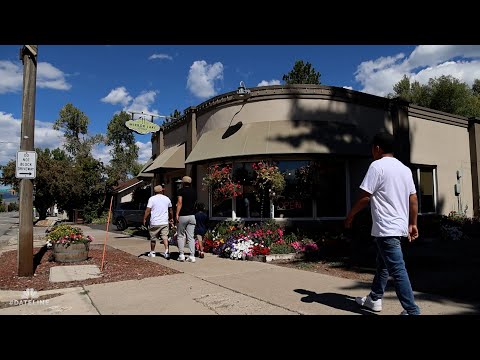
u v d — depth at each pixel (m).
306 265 8.28
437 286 6.12
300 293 5.78
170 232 13.05
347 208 12.17
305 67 29.69
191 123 14.41
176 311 4.98
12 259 9.87
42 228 26.45
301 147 11.28
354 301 5.27
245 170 12.00
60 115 45.56
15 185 31.91
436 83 29.94
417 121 14.77
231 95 12.73
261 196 11.68
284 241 10.02
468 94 30.34
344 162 12.32
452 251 10.10
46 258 9.66
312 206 11.73
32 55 7.61
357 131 12.30
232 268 8.00
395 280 4.22
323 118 12.17
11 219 45.50
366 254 9.62
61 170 30.78
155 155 19.42
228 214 12.27
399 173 4.29
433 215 14.62
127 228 21.41
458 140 16.52
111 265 8.60
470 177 16.92
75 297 5.79
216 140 12.70
